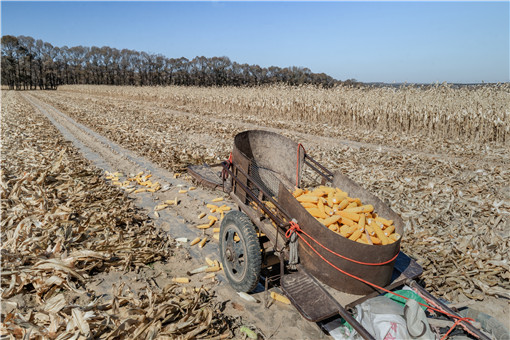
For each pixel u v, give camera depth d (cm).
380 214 354
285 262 352
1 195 567
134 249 451
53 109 2558
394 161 972
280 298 365
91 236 488
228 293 381
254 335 310
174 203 652
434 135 1386
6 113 2055
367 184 754
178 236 523
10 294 344
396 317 272
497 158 1027
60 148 1055
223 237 392
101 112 2239
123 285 360
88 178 767
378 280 294
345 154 1059
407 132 1491
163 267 433
